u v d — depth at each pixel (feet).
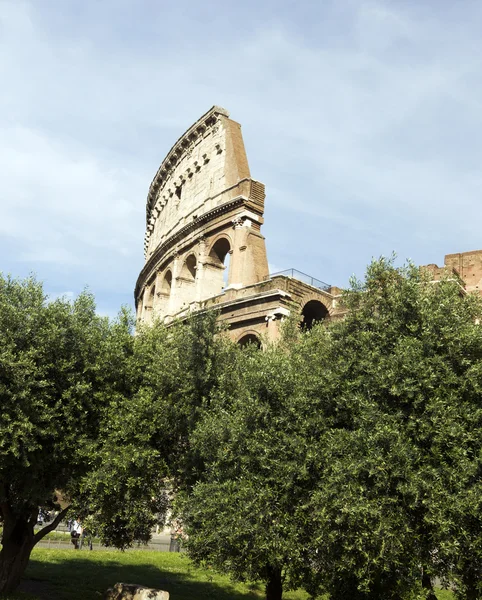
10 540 87.76
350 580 71.26
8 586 85.35
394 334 76.23
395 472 63.93
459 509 61.62
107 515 84.99
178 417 90.84
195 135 230.68
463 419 68.23
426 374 69.26
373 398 72.23
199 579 112.68
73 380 85.97
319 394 75.82
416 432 68.13
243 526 69.46
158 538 162.91
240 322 167.63
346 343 79.25
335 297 174.09
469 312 80.64
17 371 78.38
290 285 163.32
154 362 94.94
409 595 66.90
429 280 84.17
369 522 63.00
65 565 111.75
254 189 188.85
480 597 66.49
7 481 84.17
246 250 181.37
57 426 82.48
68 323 88.79
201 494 76.74
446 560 65.51
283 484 70.54
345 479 65.77
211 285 196.65
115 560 121.08
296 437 72.95
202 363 94.53
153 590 81.56
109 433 85.81
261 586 112.06
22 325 84.84
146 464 84.23
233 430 76.69
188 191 228.84
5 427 76.02
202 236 200.54
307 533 70.33
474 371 69.62
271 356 90.68
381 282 81.25
